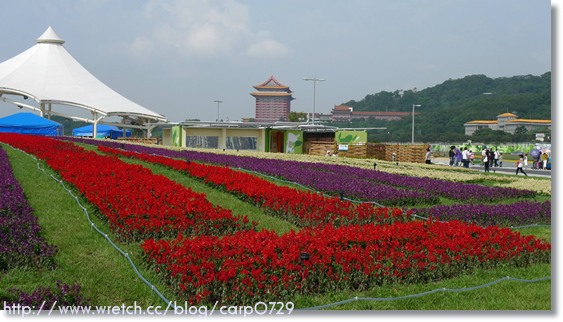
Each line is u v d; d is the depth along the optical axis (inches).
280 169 1026.1
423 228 486.9
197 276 362.0
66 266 421.7
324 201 639.8
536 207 692.7
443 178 1115.3
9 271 393.1
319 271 387.9
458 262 440.5
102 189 629.0
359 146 1932.8
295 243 410.9
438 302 370.3
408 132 4372.5
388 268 405.7
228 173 838.5
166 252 400.8
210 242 402.3
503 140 3282.5
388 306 359.3
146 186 671.8
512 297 380.8
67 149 1125.1
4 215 515.5
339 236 432.5
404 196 774.5
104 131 2928.2
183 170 907.4
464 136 3577.8
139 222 505.4
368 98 6579.7
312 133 2251.5
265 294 362.9
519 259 462.9
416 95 6067.9
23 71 2640.3
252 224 551.8
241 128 2153.1
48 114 2615.7
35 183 742.5
